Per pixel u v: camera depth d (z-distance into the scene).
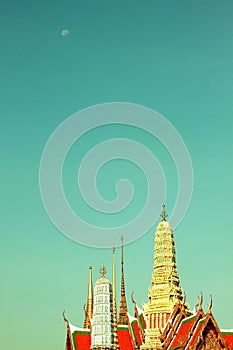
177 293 151.88
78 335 142.50
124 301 172.00
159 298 150.75
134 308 155.25
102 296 136.62
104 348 132.00
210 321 134.75
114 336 135.12
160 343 140.25
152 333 143.62
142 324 151.00
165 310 147.62
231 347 134.88
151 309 149.62
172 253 156.88
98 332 133.50
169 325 142.50
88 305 161.75
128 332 150.12
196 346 132.50
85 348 141.00
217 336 134.62
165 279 153.00
